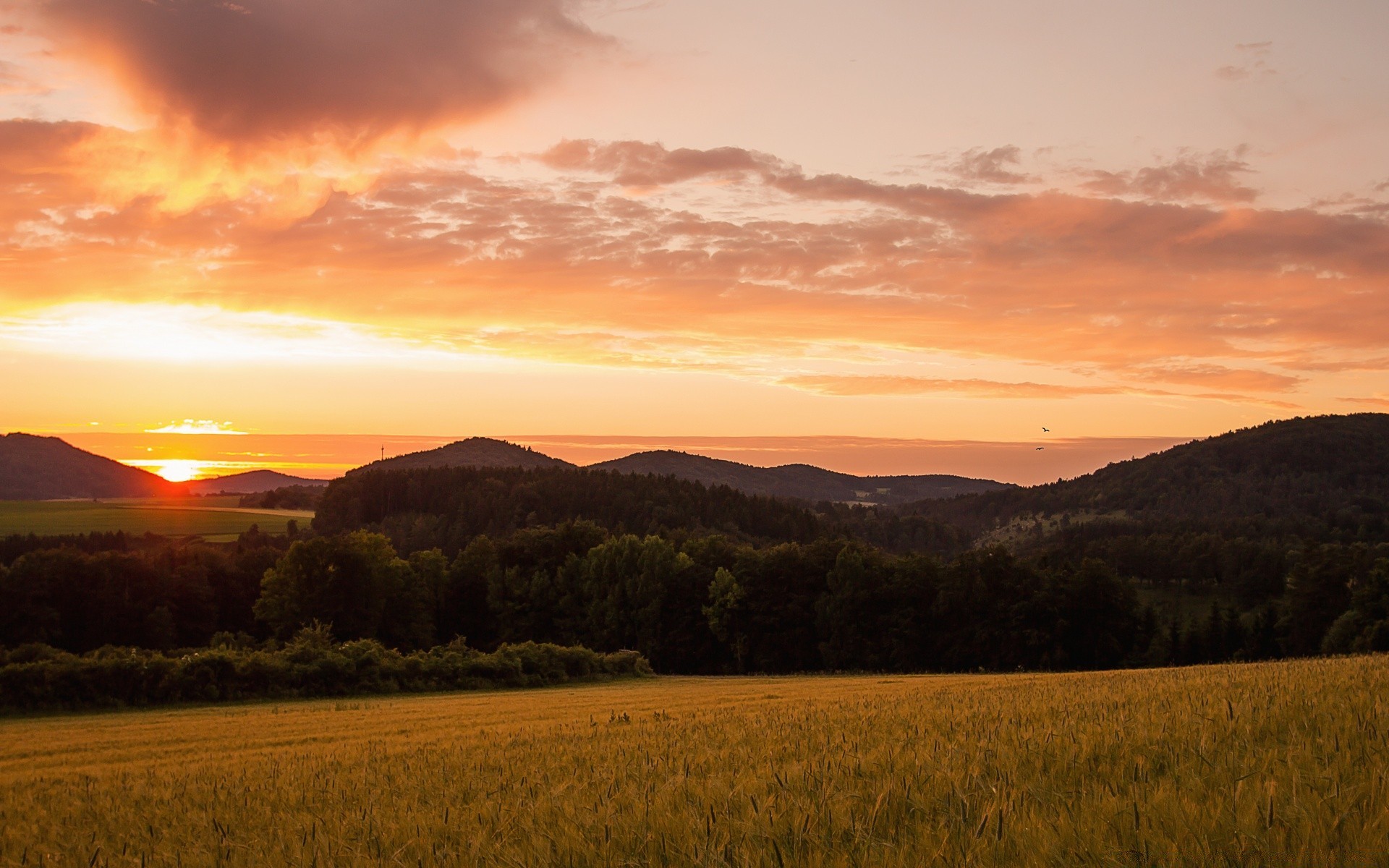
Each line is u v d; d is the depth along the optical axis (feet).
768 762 31.65
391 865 21.89
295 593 247.91
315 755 59.52
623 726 62.18
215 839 27.25
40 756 77.00
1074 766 24.59
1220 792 19.54
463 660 173.17
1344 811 17.11
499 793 30.86
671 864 19.31
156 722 111.34
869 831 19.51
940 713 46.16
